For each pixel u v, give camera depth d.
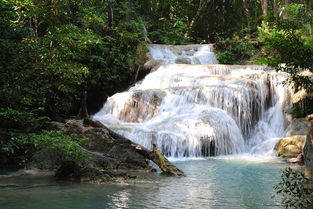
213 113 13.98
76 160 8.73
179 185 7.66
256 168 9.98
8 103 10.26
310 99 14.27
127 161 9.70
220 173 9.21
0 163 9.48
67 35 14.55
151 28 29.12
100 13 22.09
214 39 31.55
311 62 6.30
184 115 14.11
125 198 6.45
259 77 16.00
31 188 7.11
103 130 10.74
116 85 20.50
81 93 18.44
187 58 21.75
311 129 6.34
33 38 13.22
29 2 14.89
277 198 6.57
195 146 12.62
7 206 5.86
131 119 15.95
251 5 30.06
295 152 12.07
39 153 9.39
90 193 6.76
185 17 31.69
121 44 21.11
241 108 14.93
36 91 12.26
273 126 14.98
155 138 12.48
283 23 7.00
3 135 9.95
